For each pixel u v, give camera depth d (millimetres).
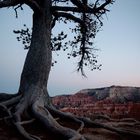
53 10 13711
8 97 12664
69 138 9328
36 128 10523
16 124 10008
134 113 28969
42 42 12938
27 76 12516
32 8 13188
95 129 11977
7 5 12086
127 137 11461
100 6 13734
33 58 12648
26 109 11531
